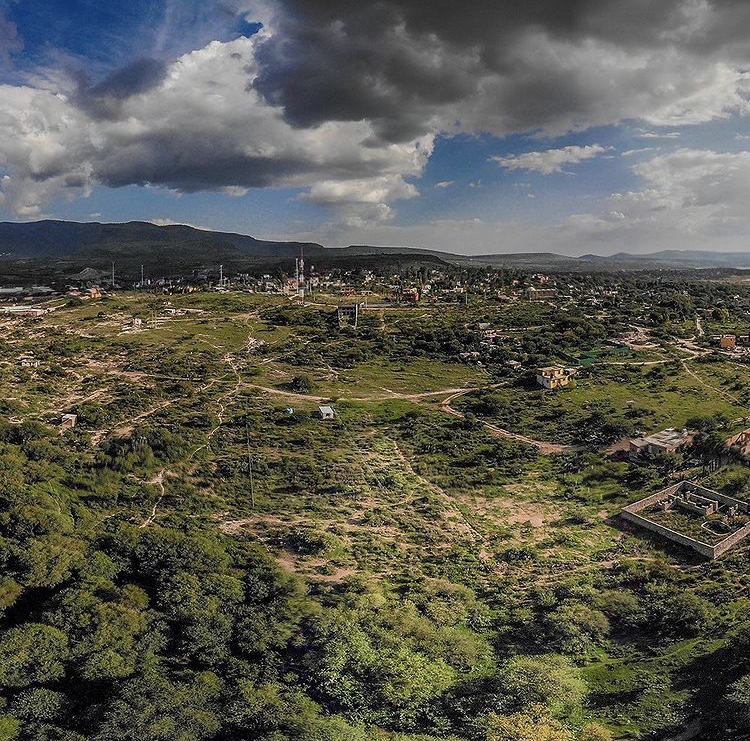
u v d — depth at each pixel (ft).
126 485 290.35
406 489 308.19
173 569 211.00
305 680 169.58
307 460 336.90
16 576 196.95
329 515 276.21
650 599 207.62
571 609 198.49
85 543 222.07
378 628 189.06
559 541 256.93
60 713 151.43
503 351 579.48
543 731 143.95
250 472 318.04
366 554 241.96
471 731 149.59
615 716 153.58
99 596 193.57
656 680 165.99
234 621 191.72
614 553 245.04
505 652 183.42
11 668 160.97
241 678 167.12
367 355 590.55
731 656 169.17
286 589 208.95
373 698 161.89
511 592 216.74
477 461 345.31
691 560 237.25
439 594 212.23
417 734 148.87
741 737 137.49
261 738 143.84
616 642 187.83
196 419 390.63
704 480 301.22
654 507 280.72
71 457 307.17
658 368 517.14
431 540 256.52
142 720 146.00
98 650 168.96
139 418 393.29
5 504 234.58
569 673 169.99
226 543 241.14
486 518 280.10
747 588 208.33
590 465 332.39
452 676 171.94
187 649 176.86
